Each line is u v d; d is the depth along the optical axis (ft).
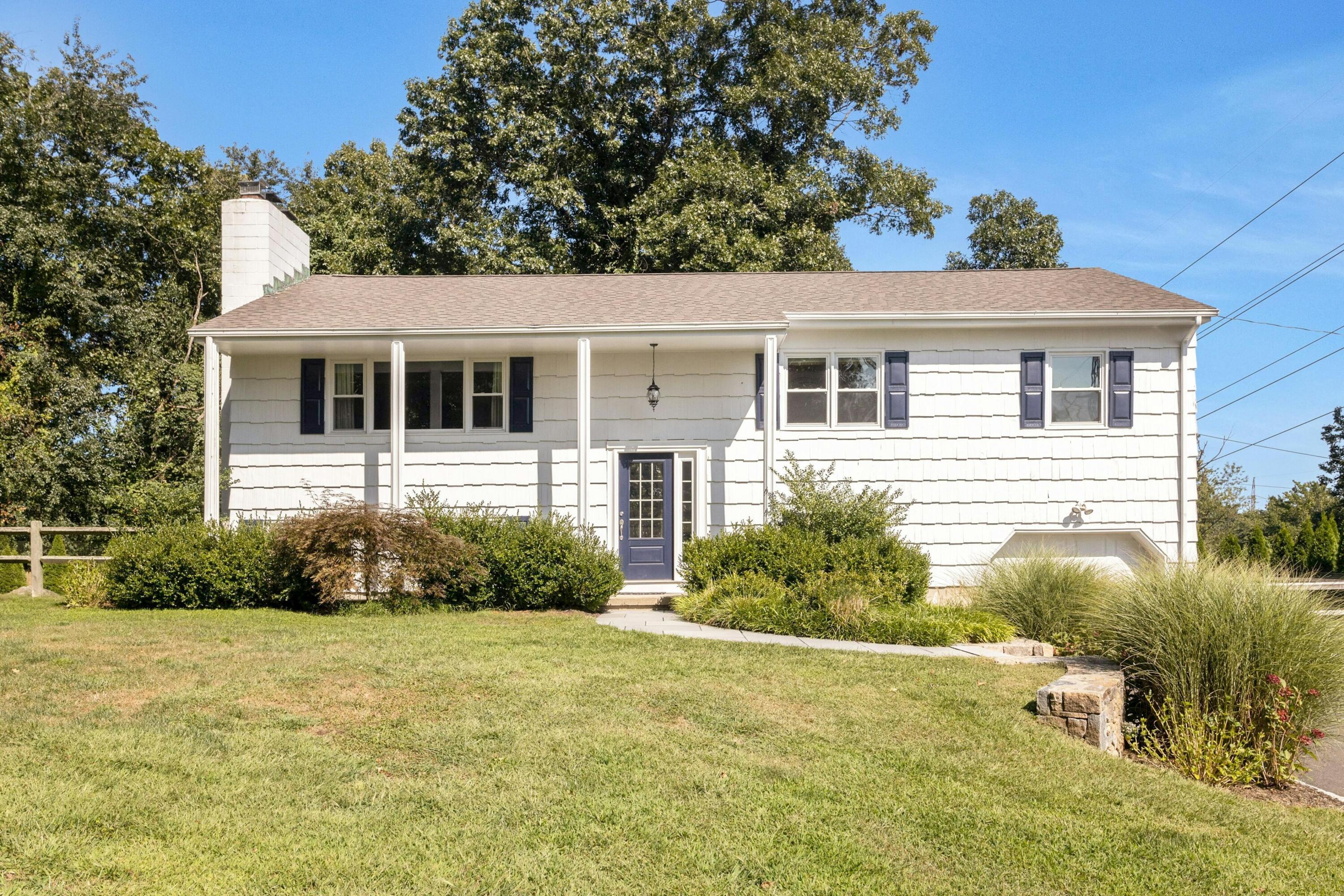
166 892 12.28
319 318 43.68
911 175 85.51
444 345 43.83
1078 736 22.09
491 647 28.07
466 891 12.80
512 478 45.85
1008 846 15.40
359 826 14.78
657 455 46.11
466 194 82.02
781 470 45.11
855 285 50.16
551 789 16.72
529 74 82.12
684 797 16.70
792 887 13.47
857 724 21.72
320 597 36.70
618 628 33.50
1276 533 117.39
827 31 84.48
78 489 59.72
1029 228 100.27
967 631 34.04
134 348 70.95
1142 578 26.61
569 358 46.14
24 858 12.99
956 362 45.19
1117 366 44.86
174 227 78.02
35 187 71.41
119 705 20.80
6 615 34.96
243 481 45.52
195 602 37.88
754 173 77.10
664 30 83.05
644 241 74.49
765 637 32.76
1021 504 44.88
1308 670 22.76
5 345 66.39
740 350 45.68
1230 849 16.08
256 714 20.39
